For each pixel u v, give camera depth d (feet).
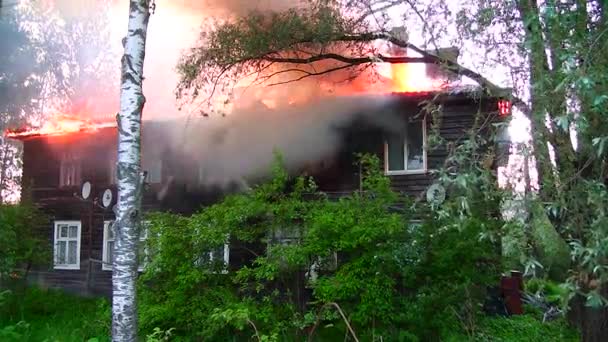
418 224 26.76
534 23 16.89
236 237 28.68
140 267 33.06
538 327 30.58
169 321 27.30
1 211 36.68
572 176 14.78
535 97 15.69
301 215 27.96
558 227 15.14
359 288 25.57
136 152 18.99
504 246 15.62
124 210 18.45
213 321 26.03
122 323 17.74
